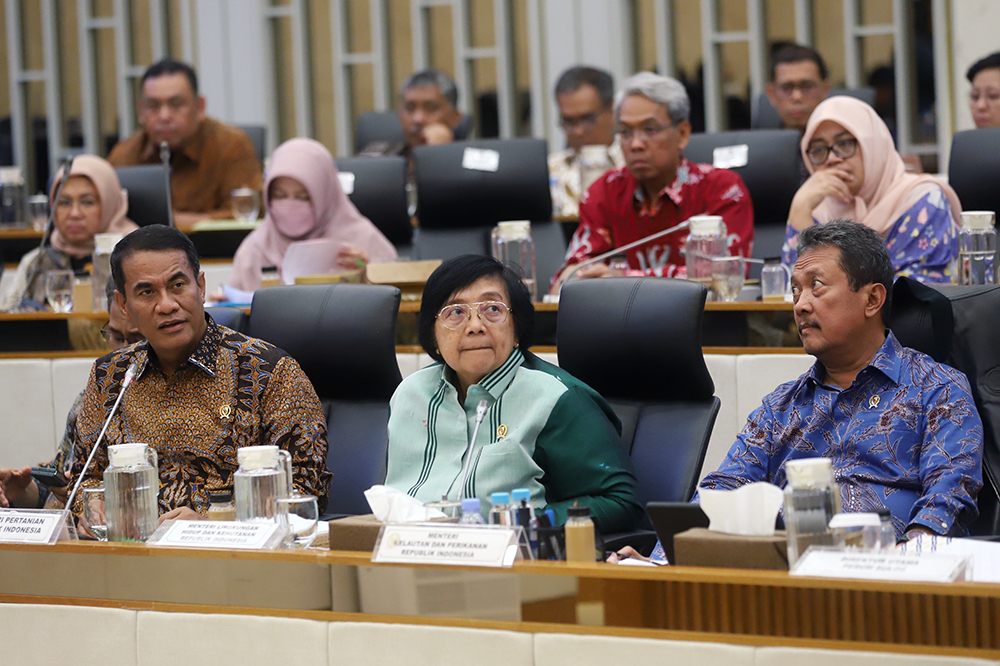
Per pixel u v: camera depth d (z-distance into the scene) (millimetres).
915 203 8195
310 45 18578
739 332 7516
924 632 3621
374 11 18094
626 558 4895
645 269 9797
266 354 6031
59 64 19453
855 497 5320
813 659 3730
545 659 4035
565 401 5395
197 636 4504
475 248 11320
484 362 5395
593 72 13508
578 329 6121
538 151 11227
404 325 8234
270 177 10336
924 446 5277
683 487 5754
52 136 19422
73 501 5918
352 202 11469
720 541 3969
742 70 16500
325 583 4344
